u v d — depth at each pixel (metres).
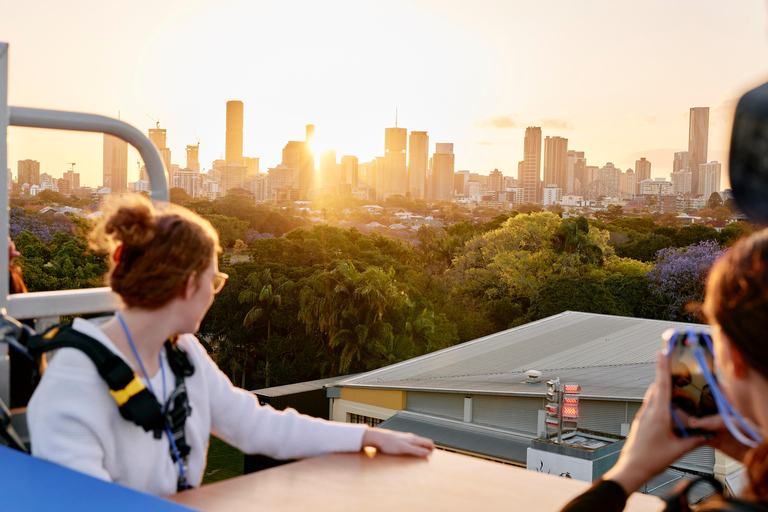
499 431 16.77
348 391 20.16
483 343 22.72
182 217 1.16
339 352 34.66
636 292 42.06
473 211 168.38
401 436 1.28
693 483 0.74
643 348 20.05
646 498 0.98
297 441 1.34
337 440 1.28
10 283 1.36
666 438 0.72
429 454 1.26
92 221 1.16
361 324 33.19
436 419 17.95
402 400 18.88
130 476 1.16
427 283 45.84
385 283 33.59
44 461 0.98
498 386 17.06
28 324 1.38
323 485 1.09
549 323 24.50
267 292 34.88
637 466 0.73
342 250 45.47
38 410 1.11
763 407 0.53
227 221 74.25
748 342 0.51
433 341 35.94
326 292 33.09
